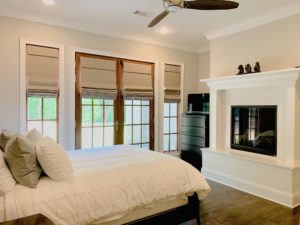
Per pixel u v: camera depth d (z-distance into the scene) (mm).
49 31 3898
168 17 3812
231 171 3965
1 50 3523
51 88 3922
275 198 3324
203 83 5734
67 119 4109
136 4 3373
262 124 3795
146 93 5043
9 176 1826
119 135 4781
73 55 4133
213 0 2521
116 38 4609
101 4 3375
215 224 2682
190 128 5102
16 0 3244
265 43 3770
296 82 3203
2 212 1644
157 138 5242
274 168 3332
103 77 4500
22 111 3689
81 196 1935
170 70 5391
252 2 3248
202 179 2633
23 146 1905
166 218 2416
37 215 1567
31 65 3760
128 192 2158
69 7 3477
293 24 3412
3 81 3555
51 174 1983
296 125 3268
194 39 5070
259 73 3488
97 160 2648
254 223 2703
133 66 4879
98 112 4535
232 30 4238
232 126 4254
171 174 2492
